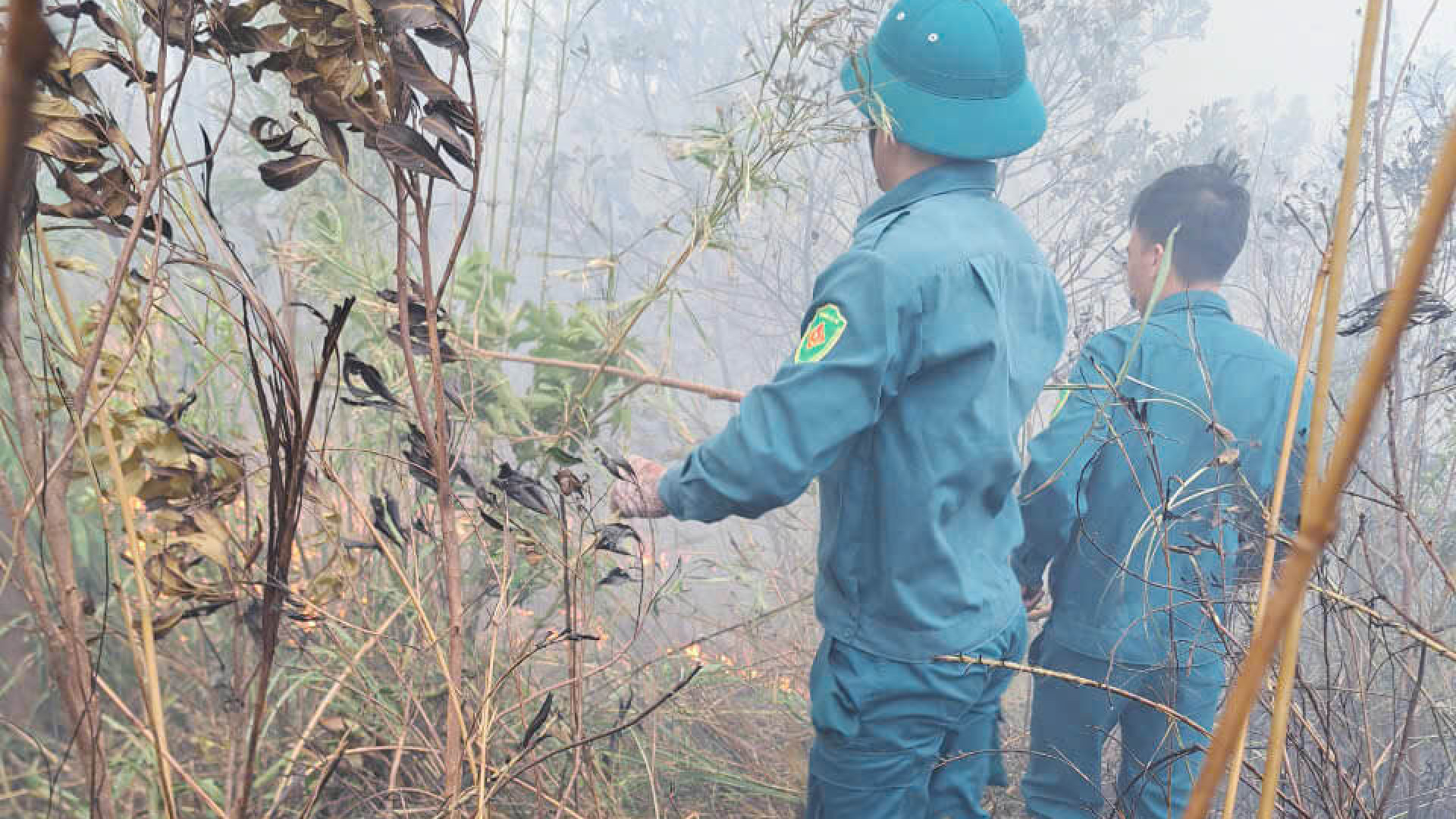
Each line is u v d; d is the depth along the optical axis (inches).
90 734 31.4
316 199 65.2
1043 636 69.9
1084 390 66.2
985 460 50.9
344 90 29.7
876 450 51.4
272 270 68.5
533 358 58.1
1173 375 64.6
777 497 49.2
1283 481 29.6
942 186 53.7
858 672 53.4
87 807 46.2
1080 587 66.4
